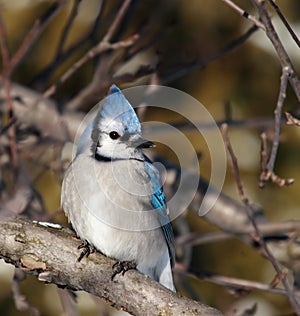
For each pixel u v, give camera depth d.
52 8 10.23
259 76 13.18
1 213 7.30
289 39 12.99
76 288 7.27
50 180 12.66
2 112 11.11
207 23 12.65
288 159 12.97
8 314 12.20
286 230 9.78
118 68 10.16
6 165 11.20
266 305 12.48
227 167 13.15
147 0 12.52
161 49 11.33
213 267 12.89
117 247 8.48
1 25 10.05
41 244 7.15
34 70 13.02
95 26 10.59
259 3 6.66
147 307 7.04
